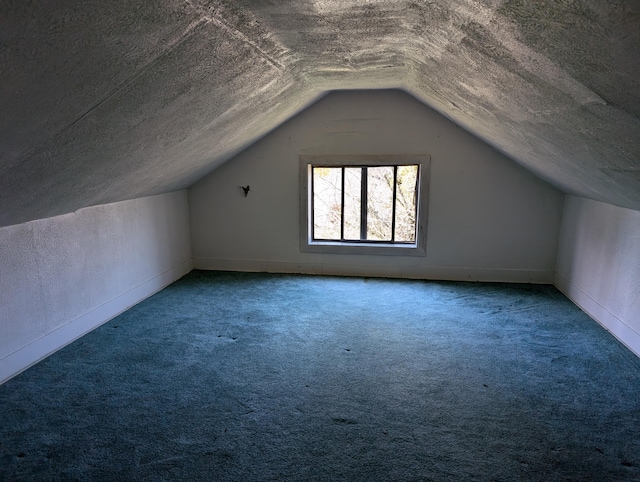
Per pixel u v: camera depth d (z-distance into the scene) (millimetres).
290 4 1223
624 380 2209
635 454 1663
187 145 2514
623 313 2654
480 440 1749
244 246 4230
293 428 1828
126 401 2016
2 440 1729
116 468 1585
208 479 1537
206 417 1900
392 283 3861
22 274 2283
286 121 3842
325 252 4105
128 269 3260
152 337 2734
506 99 1714
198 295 3561
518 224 3738
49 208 2256
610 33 811
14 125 1202
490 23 1089
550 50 1043
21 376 2230
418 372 2299
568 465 1606
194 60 1417
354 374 2279
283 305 3322
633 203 2332
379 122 3756
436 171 3764
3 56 888
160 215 3699
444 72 1929
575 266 3361
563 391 2111
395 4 1237
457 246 3881
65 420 1865
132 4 941
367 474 1564
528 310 3191
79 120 1413
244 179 4070
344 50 1861
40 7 803
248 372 2297
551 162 2520
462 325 2920
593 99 1182
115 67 1194
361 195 4082
